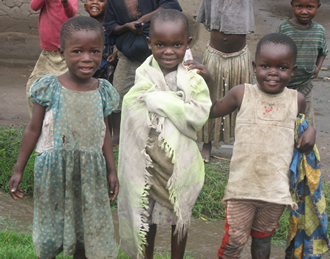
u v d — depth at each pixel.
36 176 2.65
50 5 5.13
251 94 2.97
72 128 2.64
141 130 2.83
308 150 2.96
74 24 2.57
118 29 5.28
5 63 10.25
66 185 2.65
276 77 2.84
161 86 2.85
